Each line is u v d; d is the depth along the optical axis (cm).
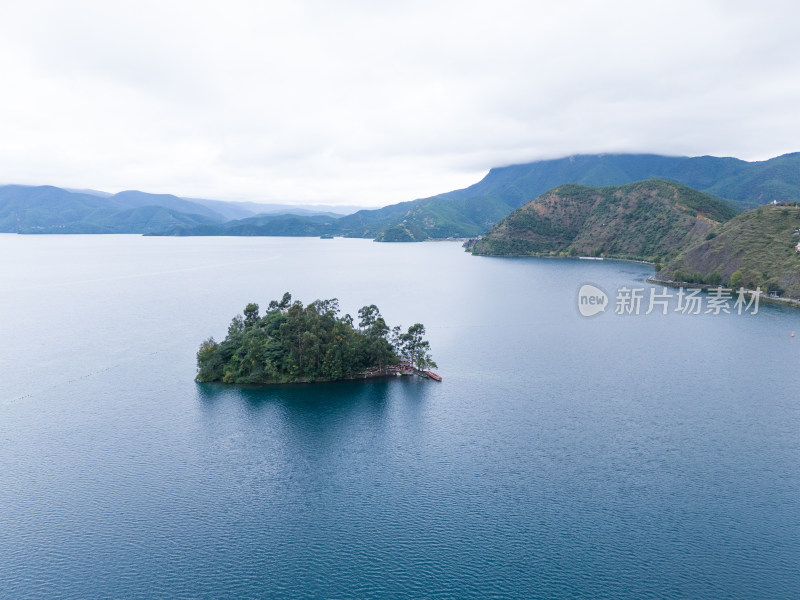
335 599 6869
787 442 11144
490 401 13512
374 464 10219
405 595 6944
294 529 8250
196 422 12075
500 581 7181
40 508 8675
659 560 7569
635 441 11206
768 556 7644
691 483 9550
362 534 8150
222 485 9431
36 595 6869
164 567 7412
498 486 9444
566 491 9288
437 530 8244
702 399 13638
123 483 9456
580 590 7025
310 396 13812
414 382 14988
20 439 11106
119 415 12419
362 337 15900
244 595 6938
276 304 18338
